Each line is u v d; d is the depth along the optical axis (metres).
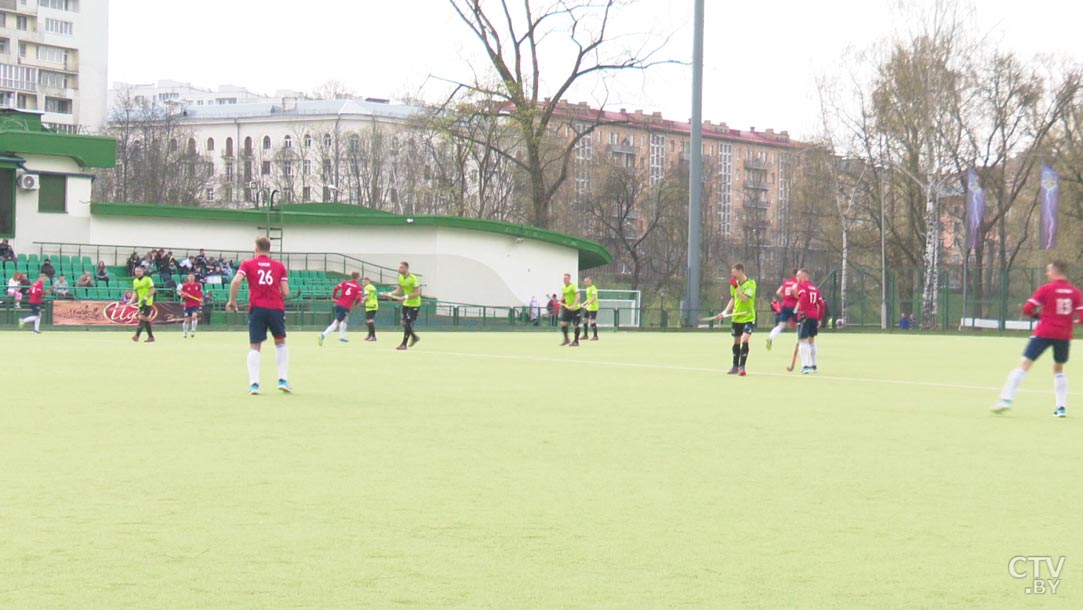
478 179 80.56
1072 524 8.23
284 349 17.61
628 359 28.78
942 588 6.43
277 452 11.28
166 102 133.75
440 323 52.84
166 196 96.94
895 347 40.12
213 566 6.71
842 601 6.16
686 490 9.45
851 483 9.93
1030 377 24.62
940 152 64.38
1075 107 69.69
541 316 56.59
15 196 49.69
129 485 9.34
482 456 11.18
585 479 9.92
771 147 160.00
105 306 44.22
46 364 23.50
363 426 13.47
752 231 119.19
